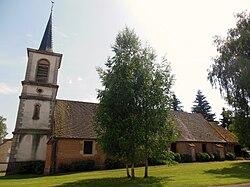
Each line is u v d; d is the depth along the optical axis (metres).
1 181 16.33
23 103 25.25
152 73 16.48
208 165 22.95
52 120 25.73
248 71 21.30
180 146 29.67
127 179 14.94
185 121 34.97
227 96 23.47
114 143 14.91
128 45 16.67
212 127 36.44
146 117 15.40
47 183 14.38
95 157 24.47
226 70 23.20
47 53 27.69
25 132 24.39
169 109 16.31
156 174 17.20
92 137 24.86
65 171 22.61
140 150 15.15
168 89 16.50
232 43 23.25
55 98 26.61
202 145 31.69
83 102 30.75
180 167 21.59
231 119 24.12
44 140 24.73
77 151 24.06
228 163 24.70
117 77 15.73
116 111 15.51
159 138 15.58
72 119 26.75
